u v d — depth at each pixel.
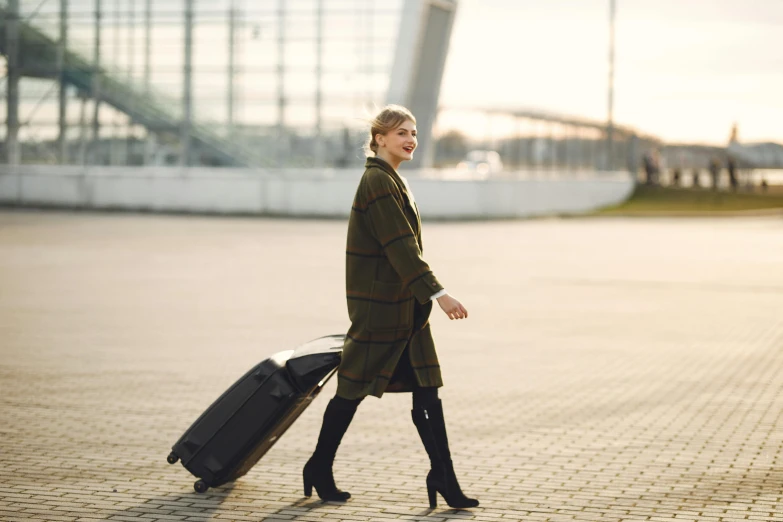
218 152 38.66
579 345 10.35
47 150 40.47
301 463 6.01
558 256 21.14
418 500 5.26
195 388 8.13
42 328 11.21
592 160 50.12
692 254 21.86
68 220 31.41
